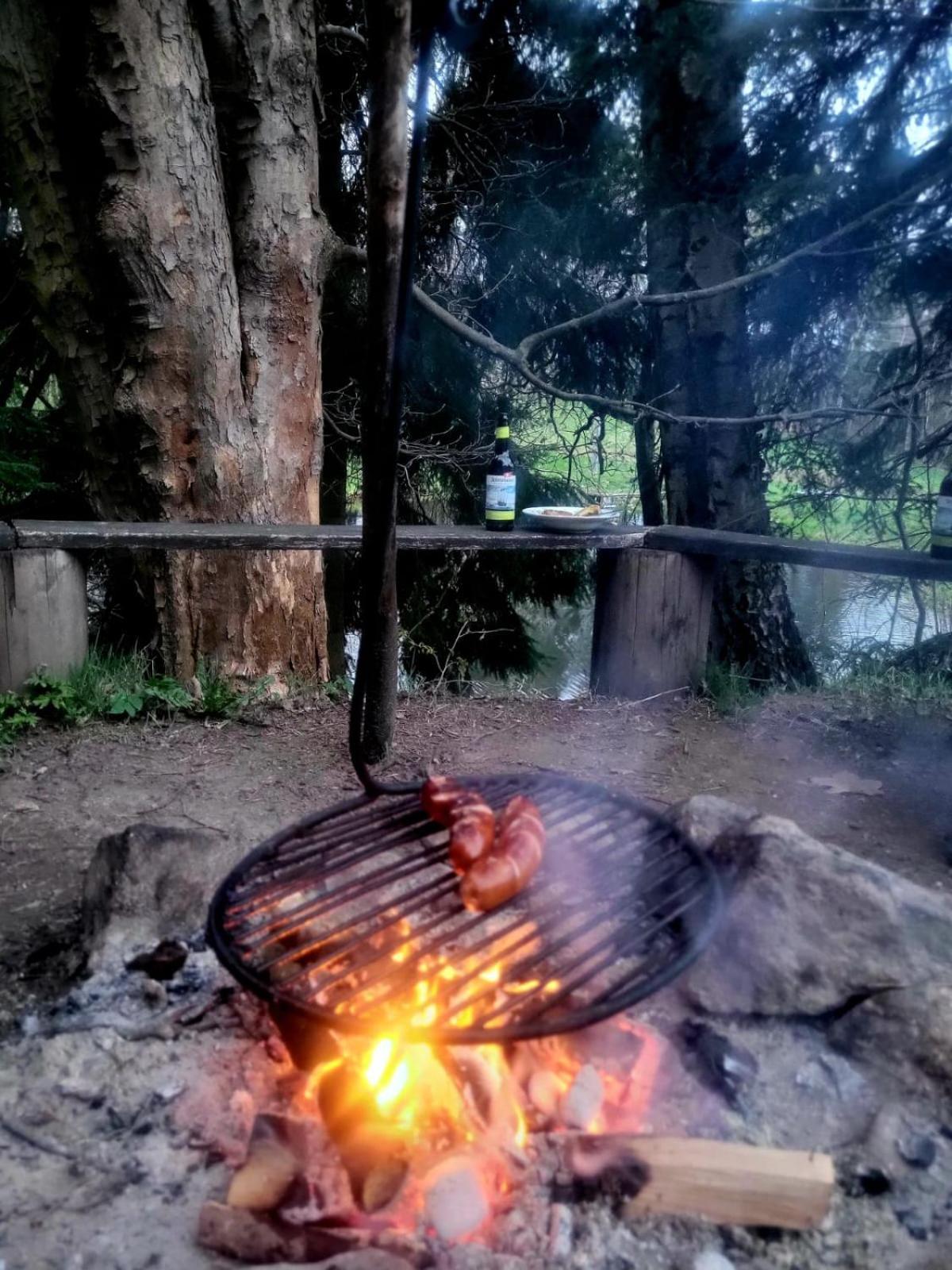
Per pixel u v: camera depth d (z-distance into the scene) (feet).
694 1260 5.35
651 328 24.25
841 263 21.08
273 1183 5.38
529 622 33.47
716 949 7.09
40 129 14.65
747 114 21.07
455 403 26.30
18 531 13.47
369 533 7.34
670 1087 6.48
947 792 11.91
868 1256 5.41
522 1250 5.34
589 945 7.14
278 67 15.14
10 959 8.11
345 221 24.82
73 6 14.06
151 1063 6.55
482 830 6.34
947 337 21.36
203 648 15.65
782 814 11.27
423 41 5.66
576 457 29.35
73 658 14.08
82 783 11.80
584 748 13.25
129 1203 5.62
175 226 14.57
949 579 12.82
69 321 15.48
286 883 6.61
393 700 11.92
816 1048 6.73
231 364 15.47
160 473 15.38
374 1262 4.99
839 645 26.09
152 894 7.77
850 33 19.49
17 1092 6.36
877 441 22.61
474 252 26.05
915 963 6.81
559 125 25.16
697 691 15.16
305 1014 5.18
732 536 14.71
